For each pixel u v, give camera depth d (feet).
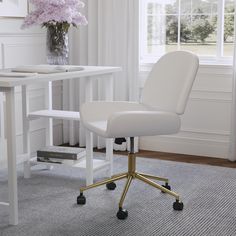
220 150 17.72
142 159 17.33
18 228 12.38
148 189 14.53
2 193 14.25
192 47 18.12
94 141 18.86
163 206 13.47
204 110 17.79
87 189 13.64
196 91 17.78
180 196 14.10
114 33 18.16
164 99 13.60
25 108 15.24
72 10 14.25
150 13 18.48
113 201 13.76
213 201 13.83
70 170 16.14
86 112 13.93
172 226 12.46
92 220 12.75
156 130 12.85
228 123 17.54
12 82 12.14
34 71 13.74
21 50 17.34
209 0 17.71
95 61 18.60
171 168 16.37
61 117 14.99
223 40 17.71
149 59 18.58
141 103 14.29
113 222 12.65
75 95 19.10
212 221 12.73
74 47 18.92
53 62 14.61
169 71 13.66
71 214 13.04
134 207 13.41
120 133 12.60
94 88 18.72
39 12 14.23
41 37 18.12
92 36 18.47
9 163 12.44
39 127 18.35
